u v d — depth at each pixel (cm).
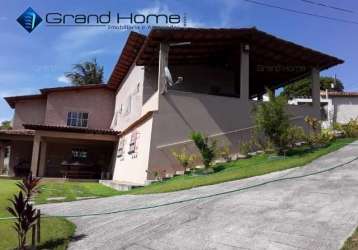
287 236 636
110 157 2817
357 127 1858
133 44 2106
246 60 1873
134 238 734
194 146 1722
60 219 930
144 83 2075
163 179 1587
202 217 808
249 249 606
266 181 1077
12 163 2702
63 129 2366
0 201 1191
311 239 610
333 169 1137
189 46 1911
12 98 2875
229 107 1828
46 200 1282
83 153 2827
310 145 1655
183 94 1750
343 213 716
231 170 1411
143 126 1839
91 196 1386
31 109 2927
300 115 1969
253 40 1892
